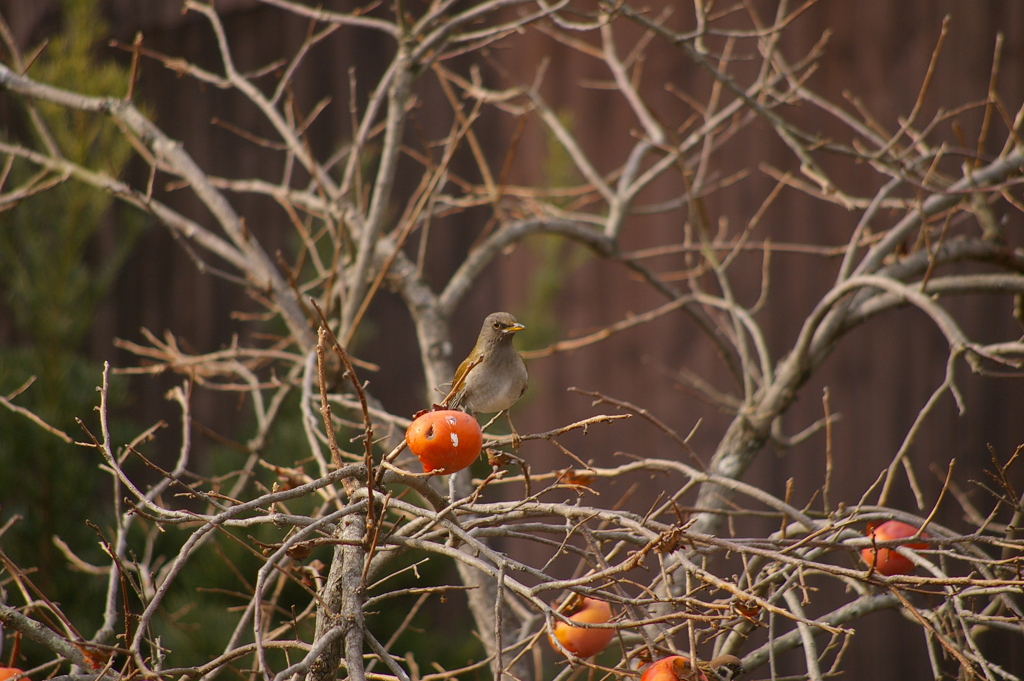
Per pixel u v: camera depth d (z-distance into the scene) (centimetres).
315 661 425
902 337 1280
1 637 508
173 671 395
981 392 1232
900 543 465
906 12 1286
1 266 1144
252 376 903
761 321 1376
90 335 1564
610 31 1121
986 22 1239
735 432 868
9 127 1411
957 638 571
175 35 1523
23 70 973
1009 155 922
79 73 1098
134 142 945
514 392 811
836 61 1331
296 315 930
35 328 1099
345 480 547
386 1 1443
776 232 1369
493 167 1501
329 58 1473
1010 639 1158
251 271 930
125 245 1219
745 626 590
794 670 1245
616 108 1466
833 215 1331
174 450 1488
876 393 1297
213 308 1504
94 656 483
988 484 1220
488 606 783
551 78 1502
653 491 1406
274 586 954
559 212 1120
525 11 1444
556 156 1328
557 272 1335
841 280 848
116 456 1029
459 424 423
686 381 1415
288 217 1475
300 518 448
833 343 867
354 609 414
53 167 945
